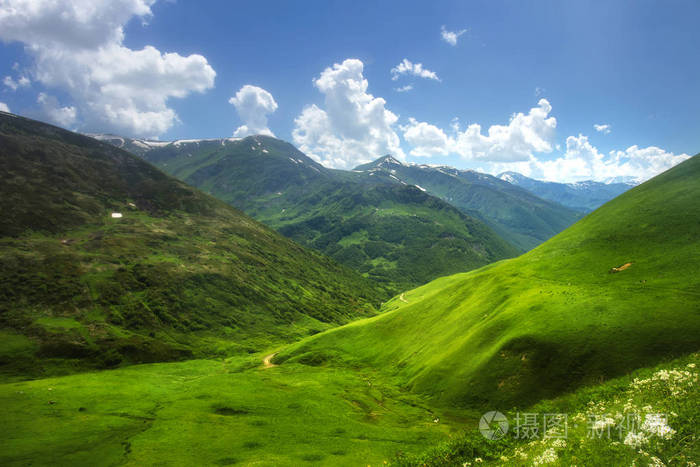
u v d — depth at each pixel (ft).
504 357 231.71
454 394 244.63
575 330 212.02
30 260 634.43
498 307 299.17
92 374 397.19
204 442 203.82
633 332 189.88
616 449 54.95
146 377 396.98
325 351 454.40
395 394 291.38
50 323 517.55
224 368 473.67
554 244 359.66
